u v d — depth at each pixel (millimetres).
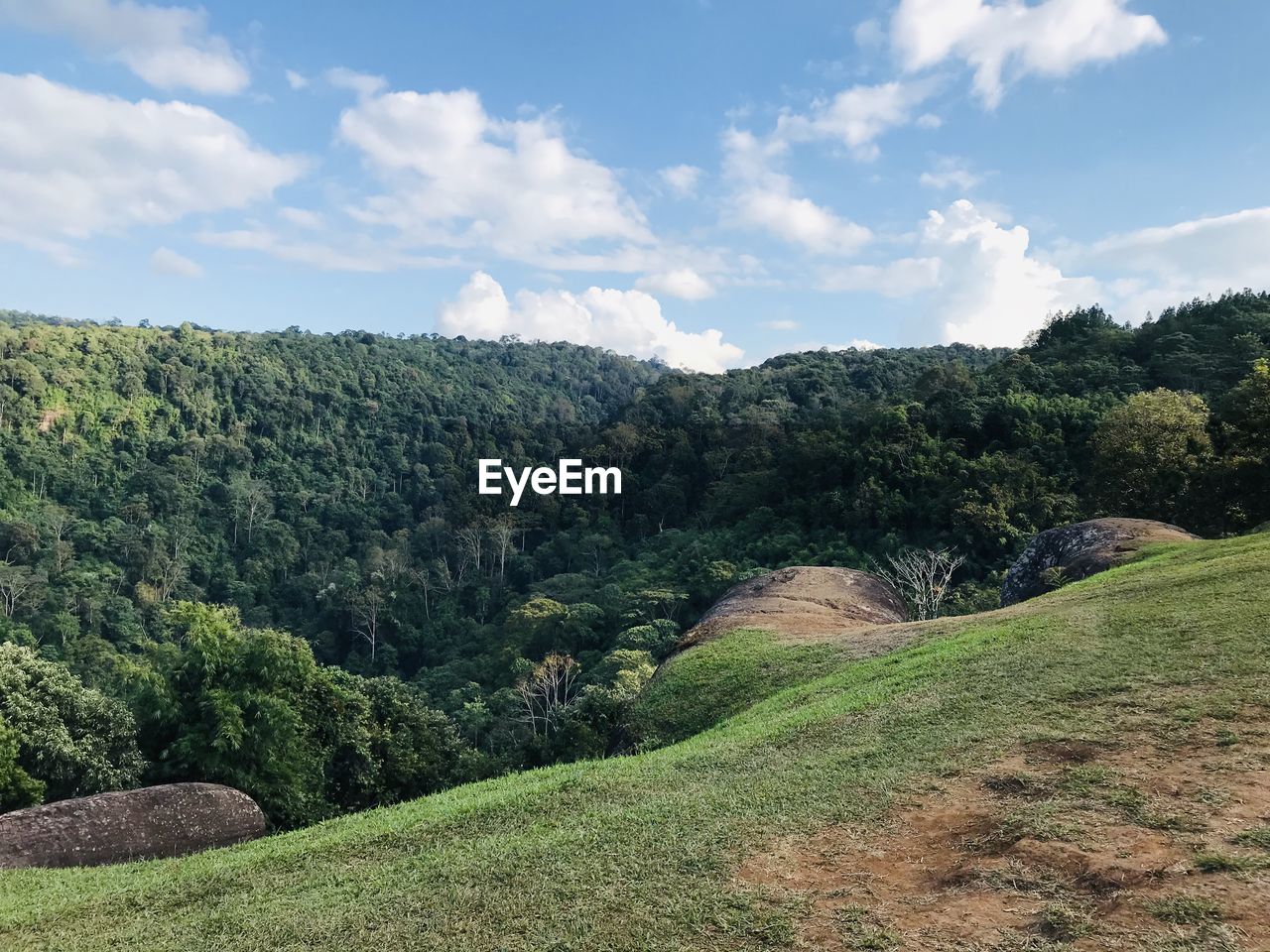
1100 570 19156
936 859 5941
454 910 6250
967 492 44000
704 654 18484
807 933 5113
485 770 24750
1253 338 49156
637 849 6918
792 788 7930
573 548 71625
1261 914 4430
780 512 58000
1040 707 8727
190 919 7250
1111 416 33406
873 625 20594
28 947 6949
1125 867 5184
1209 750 6754
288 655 18438
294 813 16922
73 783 15117
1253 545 15062
